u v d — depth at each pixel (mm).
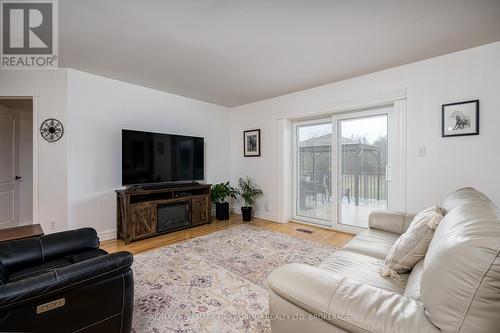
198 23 1926
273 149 4113
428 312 735
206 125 4391
